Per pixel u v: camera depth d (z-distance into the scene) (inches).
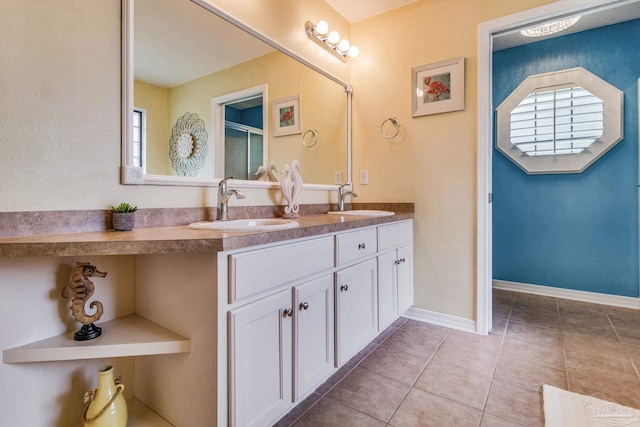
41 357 40.3
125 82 49.9
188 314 43.0
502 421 52.0
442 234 91.4
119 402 43.1
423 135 93.7
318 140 93.5
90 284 43.7
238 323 41.3
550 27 104.0
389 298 81.5
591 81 109.6
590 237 112.7
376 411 54.9
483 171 84.7
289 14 82.8
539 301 113.3
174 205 57.3
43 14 42.0
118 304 50.2
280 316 48.3
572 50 113.0
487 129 84.7
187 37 59.6
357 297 67.7
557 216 118.0
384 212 92.4
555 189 118.1
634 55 104.2
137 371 52.2
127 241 36.1
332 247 59.7
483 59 84.0
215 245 38.0
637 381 62.8
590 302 111.9
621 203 107.5
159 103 55.0
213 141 64.8
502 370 67.6
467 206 87.4
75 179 45.0
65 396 45.8
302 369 52.5
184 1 59.2
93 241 35.6
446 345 79.4
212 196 63.8
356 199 106.3
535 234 122.1
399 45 97.7
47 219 42.4
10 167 39.6
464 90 86.9
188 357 43.4
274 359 47.3
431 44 92.0
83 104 45.7
